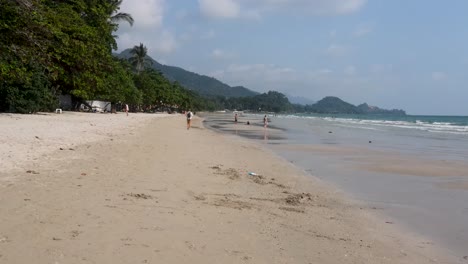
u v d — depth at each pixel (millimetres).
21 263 4559
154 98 109938
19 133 18344
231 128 50188
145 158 14289
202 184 10734
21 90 35219
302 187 12289
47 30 19438
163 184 10008
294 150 24016
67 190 8219
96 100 70688
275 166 16625
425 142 33688
